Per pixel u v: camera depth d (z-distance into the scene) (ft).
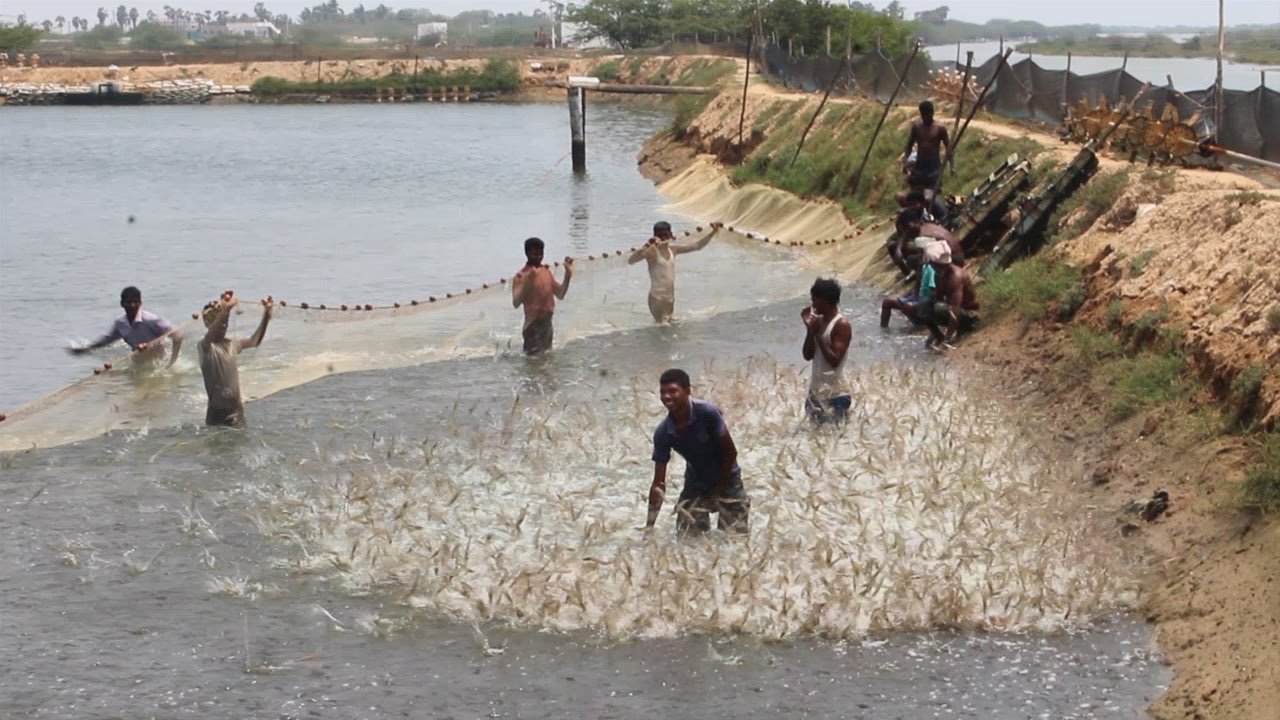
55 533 37.09
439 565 33.19
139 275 81.82
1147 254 48.42
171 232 101.76
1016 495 35.68
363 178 143.33
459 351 56.49
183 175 147.43
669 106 255.09
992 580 31.71
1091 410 42.65
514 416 46.09
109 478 41.32
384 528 35.63
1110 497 36.73
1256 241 42.68
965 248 65.67
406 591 32.81
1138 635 29.89
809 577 31.83
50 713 27.55
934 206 68.64
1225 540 31.53
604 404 47.52
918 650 29.55
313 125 232.94
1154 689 27.68
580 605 31.22
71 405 48.19
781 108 122.72
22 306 71.61
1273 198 46.70
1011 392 47.50
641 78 292.20
